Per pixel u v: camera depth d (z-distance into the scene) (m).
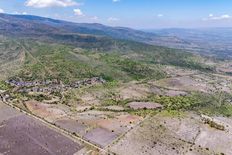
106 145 163.12
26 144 163.12
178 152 156.12
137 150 157.38
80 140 169.62
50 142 166.50
